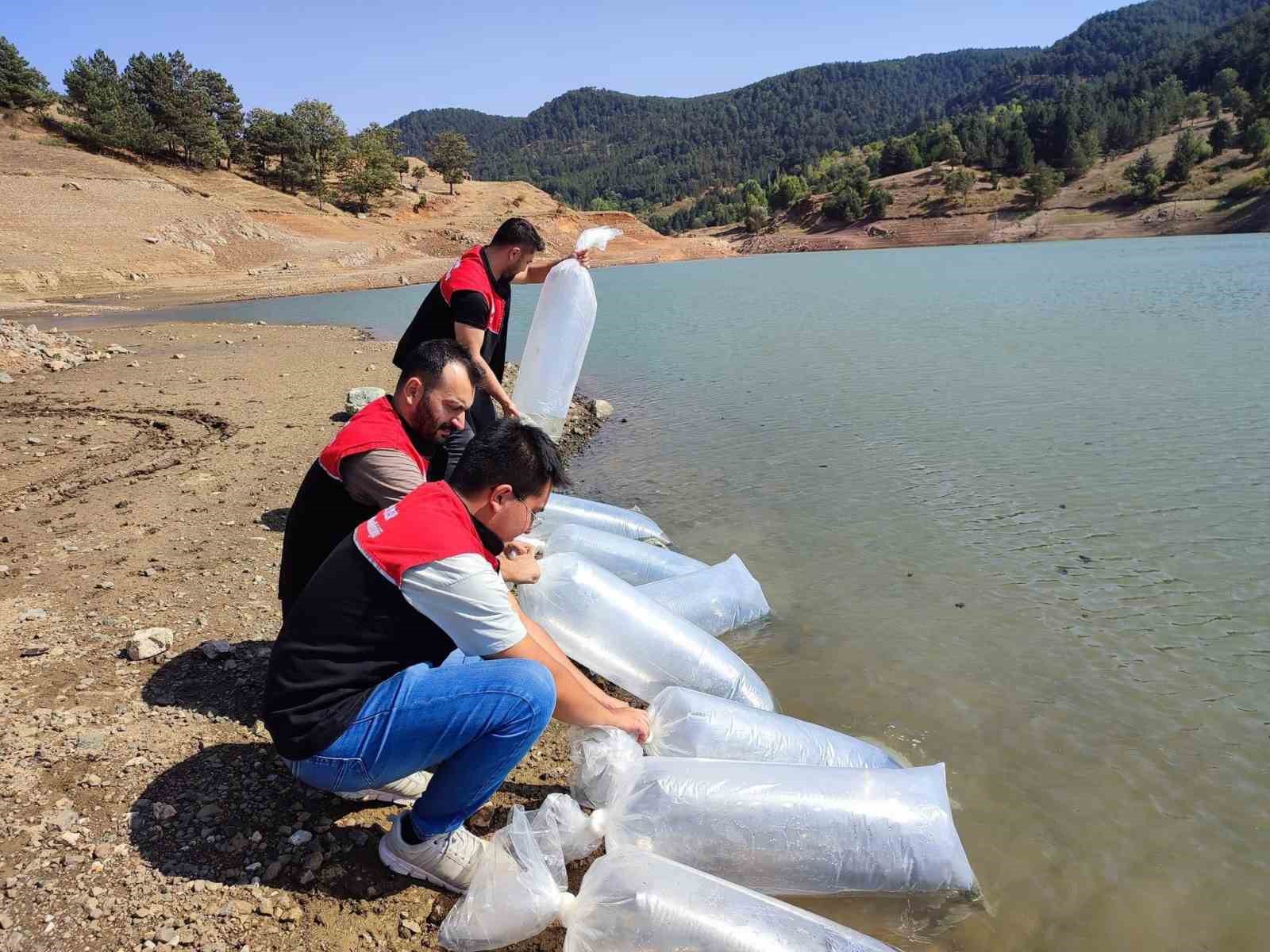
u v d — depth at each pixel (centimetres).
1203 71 19375
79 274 3416
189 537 523
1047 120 13450
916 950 246
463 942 234
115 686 350
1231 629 418
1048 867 277
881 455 739
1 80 6650
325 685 235
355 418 308
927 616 445
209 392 1010
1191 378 978
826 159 19488
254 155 7506
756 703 355
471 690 230
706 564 506
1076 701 365
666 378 1158
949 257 5328
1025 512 586
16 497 602
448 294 472
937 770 283
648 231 8238
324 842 270
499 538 246
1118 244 6619
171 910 238
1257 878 270
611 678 356
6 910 235
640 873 225
